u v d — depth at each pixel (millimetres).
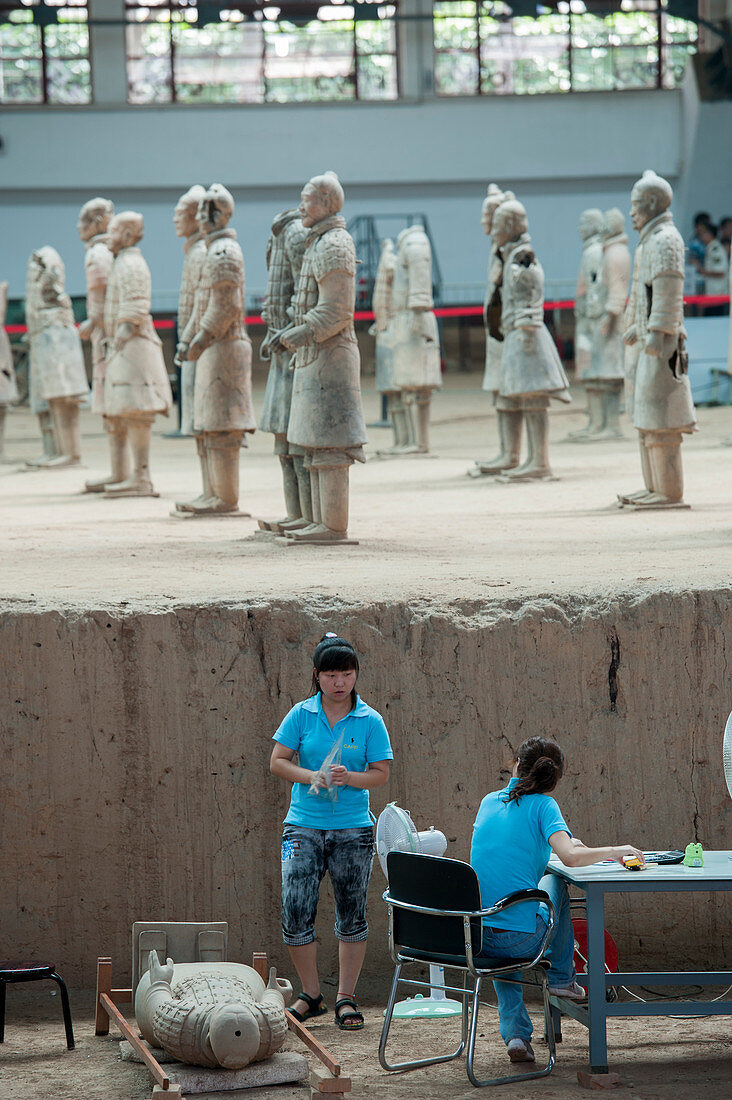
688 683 13727
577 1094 10070
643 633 13664
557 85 57219
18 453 39281
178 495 27312
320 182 17250
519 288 26844
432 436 42062
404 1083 10359
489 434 42188
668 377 21359
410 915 10625
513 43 56750
